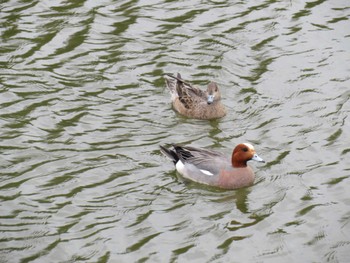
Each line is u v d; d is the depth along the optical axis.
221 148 18.52
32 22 23.34
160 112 20.02
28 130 18.84
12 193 16.55
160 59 21.94
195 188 17.20
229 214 16.20
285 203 16.50
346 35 22.98
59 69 21.36
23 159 17.73
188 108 19.95
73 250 14.88
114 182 17.06
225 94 20.67
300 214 16.09
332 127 19.08
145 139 18.77
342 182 17.05
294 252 14.95
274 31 23.19
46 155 17.91
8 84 20.67
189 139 18.89
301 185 17.05
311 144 18.45
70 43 22.45
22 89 20.48
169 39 22.77
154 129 19.23
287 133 18.92
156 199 16.61
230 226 15.76
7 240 15.09
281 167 17.70
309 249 15.03
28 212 15.95
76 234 15.34
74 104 19.98
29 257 14.65
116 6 24.30
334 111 19.72
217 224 15.83
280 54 22.19
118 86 20.81
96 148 18.25
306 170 17.55
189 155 17.73
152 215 16.03
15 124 19.06
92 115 19.56
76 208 16.14
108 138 18.67
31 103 19.92
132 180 17.20
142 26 23.33
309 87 20.73
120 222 15.75
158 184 17.16
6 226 15.50
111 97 20.36
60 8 24.11
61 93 20.39
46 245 14.99
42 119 19.28
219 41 22.72
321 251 14.97
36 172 17.28
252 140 18.75
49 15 23.70
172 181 17.34
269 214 16.16
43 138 18.55
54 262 14.52
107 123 19.28
